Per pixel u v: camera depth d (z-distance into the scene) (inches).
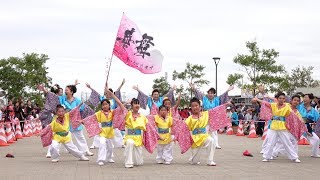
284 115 503.2
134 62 572.7
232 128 1091.9
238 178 382.3
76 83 575.2
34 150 639.1
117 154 594.2
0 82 1879.9
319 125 563.8
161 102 629.9
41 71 1929.1
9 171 419.8
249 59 1430.9
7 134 778.2
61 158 538.3
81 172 414.9
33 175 394.6
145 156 568.4
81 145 557.3
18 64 1888.5
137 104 468.8
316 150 565.6
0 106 896.9
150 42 576.7
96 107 640.4
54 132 499.8
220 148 678.5
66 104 561.6
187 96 1521.9
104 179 374.6
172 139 487.5
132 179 375.6
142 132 472.4
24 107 1029.8
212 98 653.9
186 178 382.3
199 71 1549.0
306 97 587.2
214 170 432.8
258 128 983.0
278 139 521.3
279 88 1455.5
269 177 388.2
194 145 476.7
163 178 382.0
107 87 520.4
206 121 479.2
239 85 1439.5
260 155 578.9
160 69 581.6
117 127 474.3
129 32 570.9
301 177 388.5
